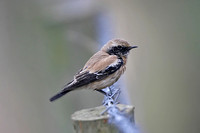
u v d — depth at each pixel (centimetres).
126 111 717
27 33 1534
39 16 1496
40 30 1483
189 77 1661
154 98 1471
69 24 1341
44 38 1426
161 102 1481
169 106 1507
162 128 1451
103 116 703
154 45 1586
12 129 1423
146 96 1446
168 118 1493
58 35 1358
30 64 1490
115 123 691
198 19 1744
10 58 1535
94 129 691
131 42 1504
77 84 995
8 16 1578
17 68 1511
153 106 1448
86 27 1333
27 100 1454
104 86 1034
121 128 691
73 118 707
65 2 1392
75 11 1340
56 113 1354
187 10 1753
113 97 886
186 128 1589
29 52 1505
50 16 1398
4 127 1423
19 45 1542
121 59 1060
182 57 1658
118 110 720
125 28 1495
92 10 1341
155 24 1662
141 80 1464
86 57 1317
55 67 1366
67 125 1338
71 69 1340
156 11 1700
